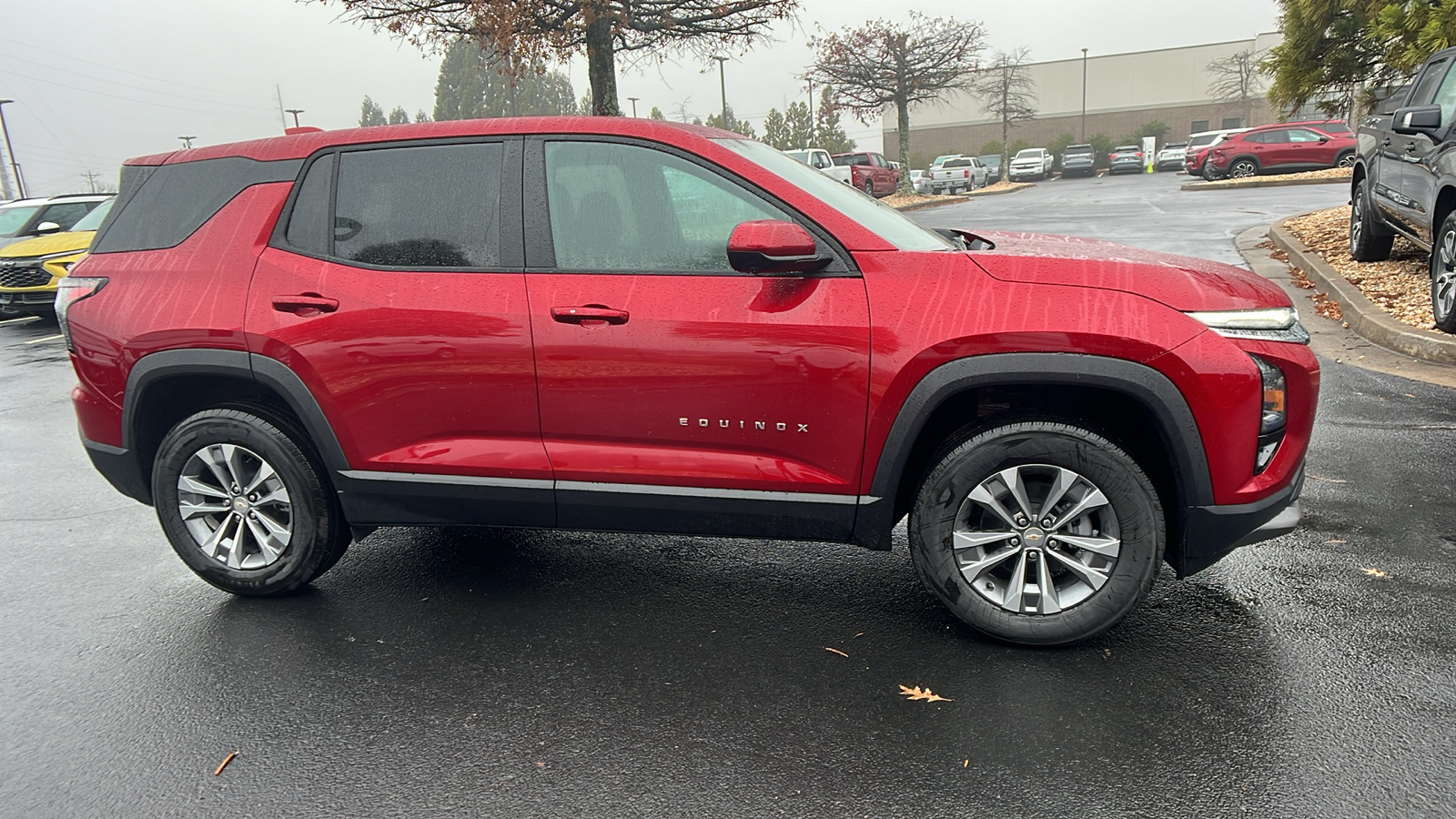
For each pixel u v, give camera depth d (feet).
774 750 8.52
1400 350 22.04
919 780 8.00
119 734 9.17
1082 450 9.37
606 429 10.40
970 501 9.82
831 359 9.61
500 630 11.12
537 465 10.64
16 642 11.18
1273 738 8.38
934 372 9.37
